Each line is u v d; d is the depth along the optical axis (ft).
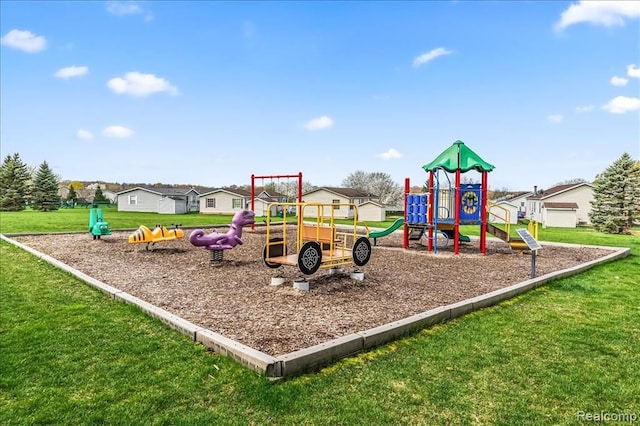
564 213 104.83
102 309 18.21
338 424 9.55
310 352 12.33
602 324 17.16
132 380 11.44
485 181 39.83
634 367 12.94
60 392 10.80
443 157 39.78
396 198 218.79
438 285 23.95
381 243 48.60
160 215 126.93
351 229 67.56
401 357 13.38
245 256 34.47
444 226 43.47
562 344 14.80
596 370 12.68
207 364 12.43
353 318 16.96
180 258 33.35
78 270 27.37
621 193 84.43
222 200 154.71
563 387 11.57
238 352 12.54
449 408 10.37
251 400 10.41
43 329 15.48
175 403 10.29
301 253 21.76
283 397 10.57
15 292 21.26
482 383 11.70
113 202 242.37
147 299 20.02
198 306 18.75
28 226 66.13
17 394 10.70
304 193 155.84
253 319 16.71
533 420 9.95
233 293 21.30
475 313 18.61
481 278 26.43
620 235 74.38
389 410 10.18
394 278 25.80
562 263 33.55
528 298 21.54
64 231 56.54
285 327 15.67
